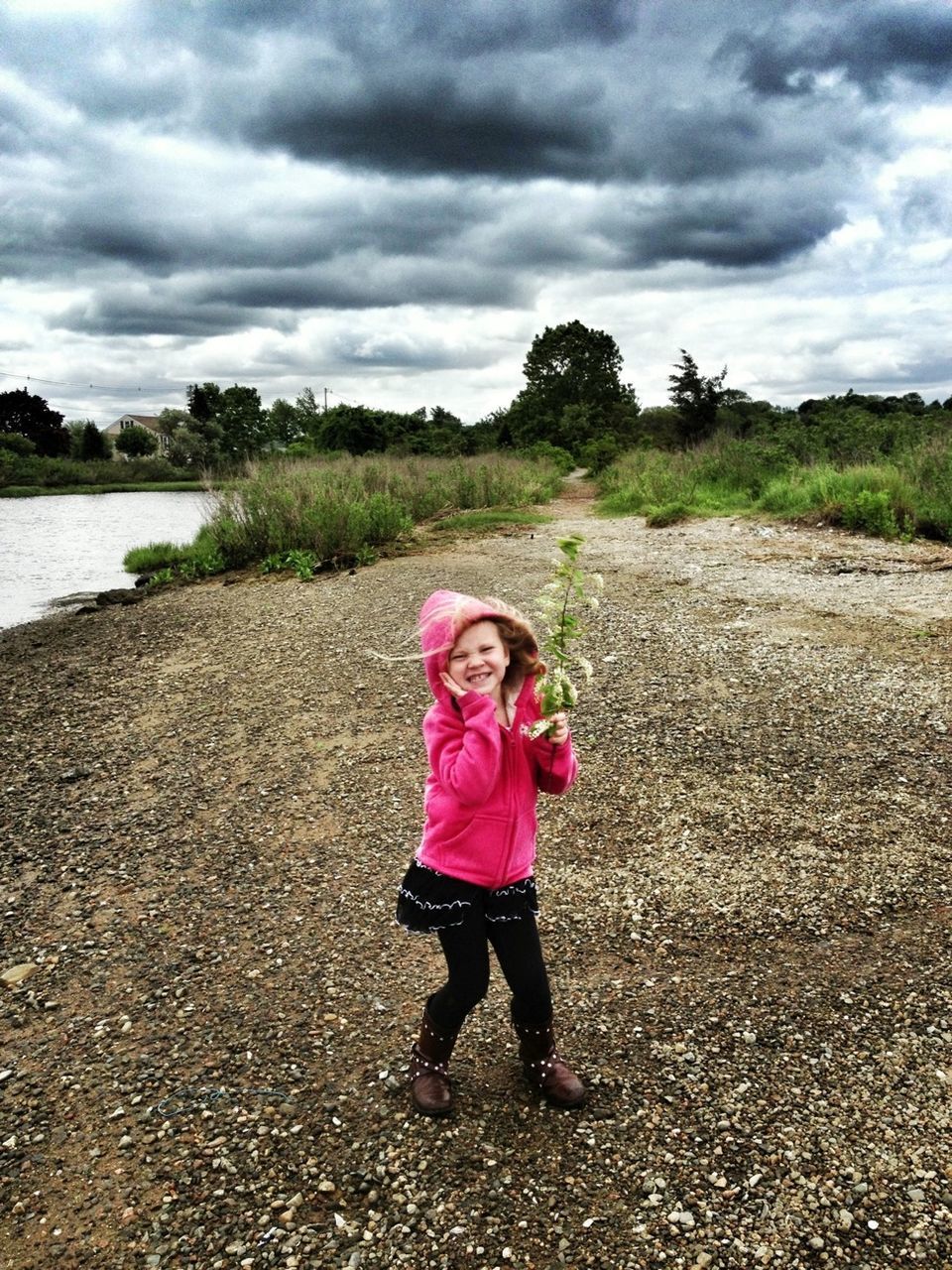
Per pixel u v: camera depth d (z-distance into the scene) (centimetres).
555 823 482
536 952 281
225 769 600
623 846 455
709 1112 280
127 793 577
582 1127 277
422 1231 245
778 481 1753
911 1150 261
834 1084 288
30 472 6538
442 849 271
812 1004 328
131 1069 321
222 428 10119
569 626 283
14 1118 300
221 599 1220
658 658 740
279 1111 293
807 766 523
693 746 561
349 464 2225
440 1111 284
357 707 692
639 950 371
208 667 849
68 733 701
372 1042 324
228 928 411
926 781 495
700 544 1355
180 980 373
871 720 579
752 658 720
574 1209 249
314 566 1365
